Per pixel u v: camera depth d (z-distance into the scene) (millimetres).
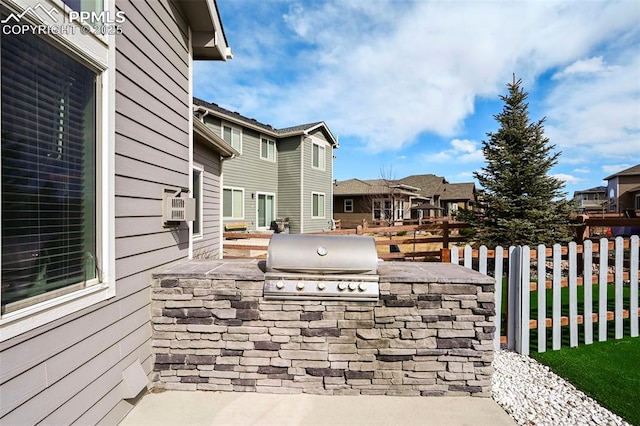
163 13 3332
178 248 3602
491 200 8828
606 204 29703
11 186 1621
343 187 25828
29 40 1730
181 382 2908
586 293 3906
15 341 1600
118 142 2488
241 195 14594
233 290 2889
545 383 3045
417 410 2662
